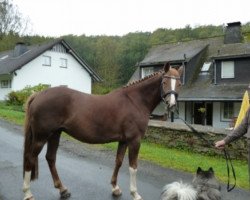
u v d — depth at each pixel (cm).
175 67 640
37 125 545
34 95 567
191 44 2942
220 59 2408
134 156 580
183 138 1084
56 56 3594
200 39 2980
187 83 2617
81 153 966
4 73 3291
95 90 4469
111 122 566
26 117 561
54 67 3581
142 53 5278
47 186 657
